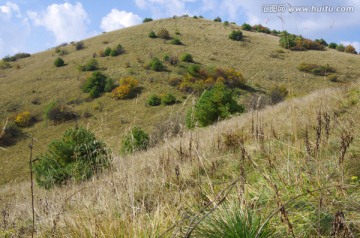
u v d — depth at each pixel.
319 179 2.91
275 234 2.28
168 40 70.75
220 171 4.48
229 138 5.87
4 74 61.28
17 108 44.97
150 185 4.12
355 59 60.06
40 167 9.80
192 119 4.68
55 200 4.26
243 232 2.24
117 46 63.72
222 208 2.55
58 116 38.41
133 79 48.03
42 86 52.28
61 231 2.88
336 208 2.37
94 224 2.59
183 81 47.75
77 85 51.09
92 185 4.07
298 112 6.81
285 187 2.90
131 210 2.97
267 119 8.62
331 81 47.88
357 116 5.17
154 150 5.50
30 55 75.19
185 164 4.74
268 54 63.84
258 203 2.87
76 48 72.06
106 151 4.42
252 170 4.11
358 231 2.20
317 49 64.88
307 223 2.29
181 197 3.32
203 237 2.33
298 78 46.88
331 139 4.23
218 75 48.72
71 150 10.09
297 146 3.92
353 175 3.09
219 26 85.00
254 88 47.56
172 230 2.47
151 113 38.44
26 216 4.21
